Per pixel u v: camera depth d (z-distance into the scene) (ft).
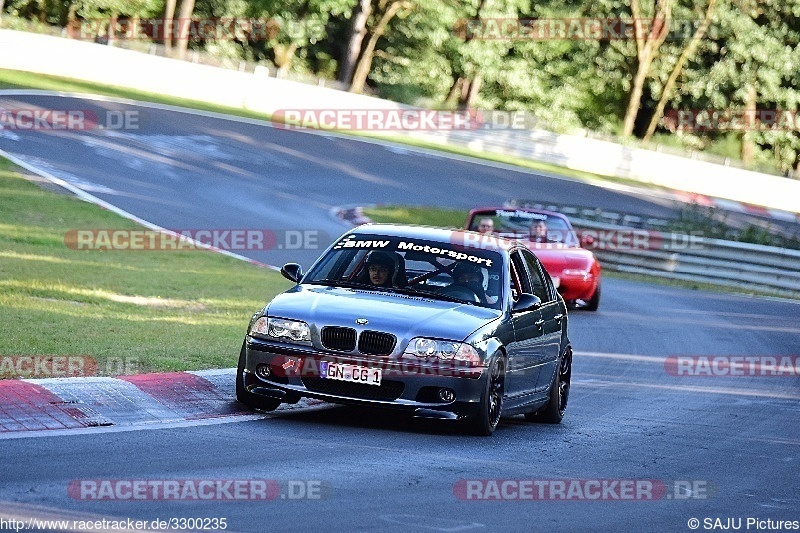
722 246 326.44
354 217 336.90
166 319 159.63
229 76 527.40
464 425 107.34
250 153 413.39
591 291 234.99
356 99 551.59
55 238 228.02
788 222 540.93
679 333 216.74
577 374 164.04
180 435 94.02
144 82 511.40
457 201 413.80
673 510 84.58
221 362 127.85
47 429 91.04
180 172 351.05
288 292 111.24
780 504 90.53
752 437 123.24
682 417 134.31
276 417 107.65
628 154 590.96
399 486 82.28
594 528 75.87
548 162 587.68
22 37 483.10
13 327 134.51
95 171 322.14
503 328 109.91
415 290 112.88
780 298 309.22
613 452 107.96
